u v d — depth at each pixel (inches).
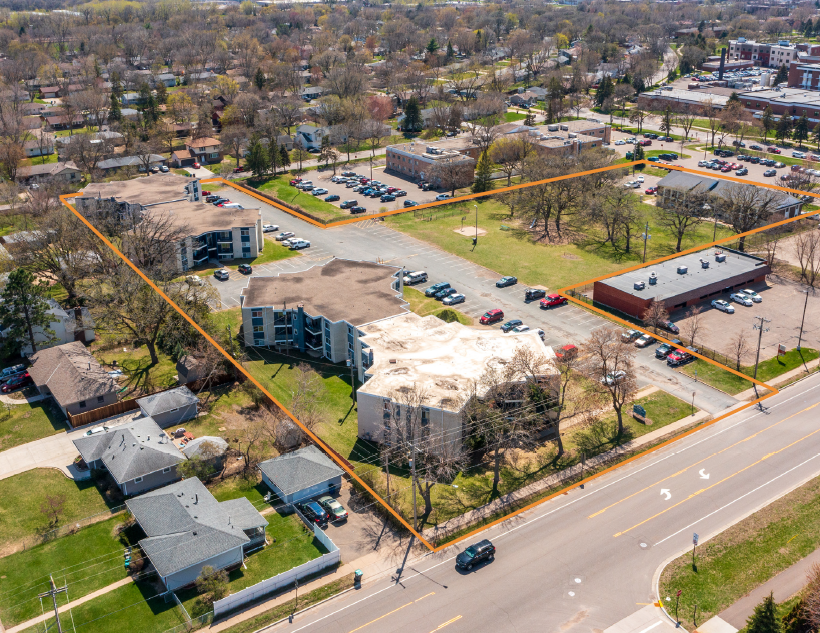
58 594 3053.6
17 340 4803.2
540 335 5157.5
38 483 3735.2
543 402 4052.7
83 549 3307.1
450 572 3176.7
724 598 3029.0
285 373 4768.7
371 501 3619.6
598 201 6889.8
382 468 3841.0
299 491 3572.8
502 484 3735.2
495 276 6240.2
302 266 6441.9
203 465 3742.6
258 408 4375.0
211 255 6609.3
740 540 3334.2
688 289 5585.6
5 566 3208.7
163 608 2984.7
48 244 5610.2
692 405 4404.5
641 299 5374.0
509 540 3361.2
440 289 5885.8
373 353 4325.8
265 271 6338.6
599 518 3491.6
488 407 3878.0
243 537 3211.1
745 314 5521.7
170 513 3319.4
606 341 4234.7
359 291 5236.2
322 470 3663.9
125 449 3740.2
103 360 4899.1
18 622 2920.8
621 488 3703.3
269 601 3041.3
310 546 3331.7
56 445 4037.9
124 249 5644.7
